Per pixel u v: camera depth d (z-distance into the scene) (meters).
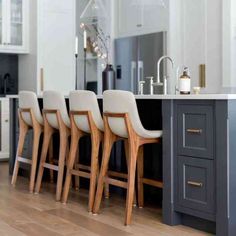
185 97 3.20
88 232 3.23
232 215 3.00
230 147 2.98
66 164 4.52
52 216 3.65
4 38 6.77
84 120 3.90
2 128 6.66
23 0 6.89
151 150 4.05
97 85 7.29
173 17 6.00
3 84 7.19
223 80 5.41
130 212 3.41
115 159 4.44
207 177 3.12
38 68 6.77
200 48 5.70
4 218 3.60
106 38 7.07
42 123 4.69
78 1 7.42
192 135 3.22
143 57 6.44
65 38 7.00
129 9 6.72
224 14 5.37
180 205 3.32
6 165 6.32
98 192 3.71
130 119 3.40
